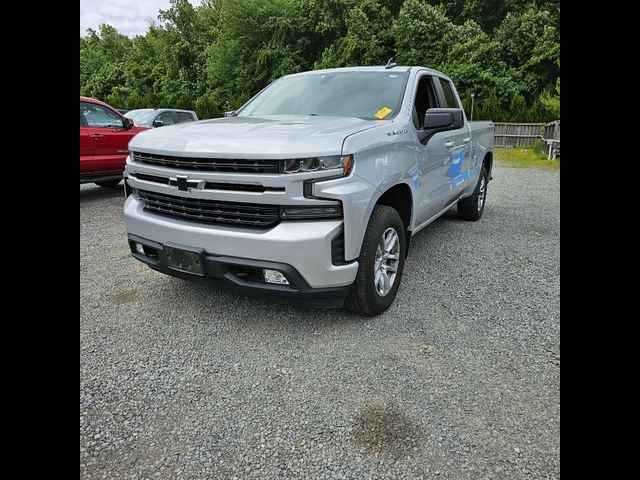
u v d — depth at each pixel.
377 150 3.05
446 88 5.13
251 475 1.97
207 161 2.84
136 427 2.27
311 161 2.68
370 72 4.29
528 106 25.94
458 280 4.15
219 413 2.37
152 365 2.81
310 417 2.33
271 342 3.05
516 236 5.67
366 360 2.83
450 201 5.01
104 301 3.72
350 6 27.89
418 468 1.99
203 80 34.56
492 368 2.74
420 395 2.49
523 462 2.02
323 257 2.74
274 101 4.34
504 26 29.61
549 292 3.87
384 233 3.28
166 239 3.07
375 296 3.22
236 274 2.89
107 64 46.91
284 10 27.72
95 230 6.06
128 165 3.43
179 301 3.70
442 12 30.91
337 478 1.95
